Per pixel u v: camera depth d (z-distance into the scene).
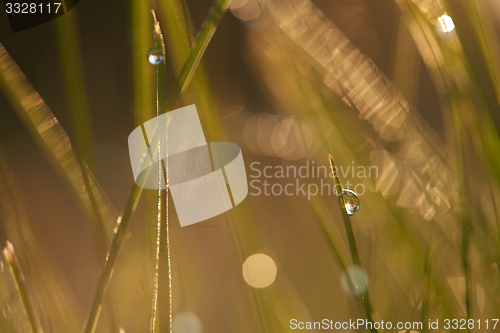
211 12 0.26
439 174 0.28
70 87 0.27
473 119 0.27
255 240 0.27
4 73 0.27
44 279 0.27
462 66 0.27
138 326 0.26
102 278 0.25
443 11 0.27
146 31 0.27
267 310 0.27
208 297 0.28
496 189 0.27
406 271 0.27
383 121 0.28
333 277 0.28
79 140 0.27
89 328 0.25
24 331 0.26
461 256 0.26
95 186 0.27
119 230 0.26
